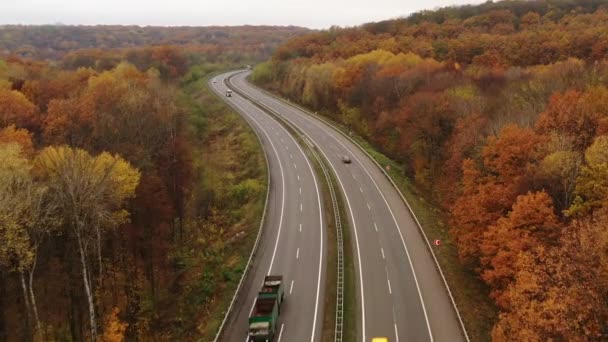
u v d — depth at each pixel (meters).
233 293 49.53
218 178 82.69
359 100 109.75
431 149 81.88
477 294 49.88
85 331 46.72
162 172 70.88
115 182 49.06
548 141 51.91
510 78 89.38
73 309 45.56
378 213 68.19
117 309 47.00
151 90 98.12
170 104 91.25
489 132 65.00
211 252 60.38
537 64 103.25
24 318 45.47
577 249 33.50
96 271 52.72
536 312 32.91
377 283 50.84
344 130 108.06
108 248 55.94
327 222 65.12
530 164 50.00
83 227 43.38
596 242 32.91
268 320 41.03
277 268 54.00
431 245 58.78
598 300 29.81
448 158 76.00
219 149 99.06
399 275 52.38
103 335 44.50
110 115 74.69
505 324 36.84
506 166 53.06
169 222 64.19
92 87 90.81
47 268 48.25
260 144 95.69
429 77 99.00
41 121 75.88
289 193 74.94
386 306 46.75
